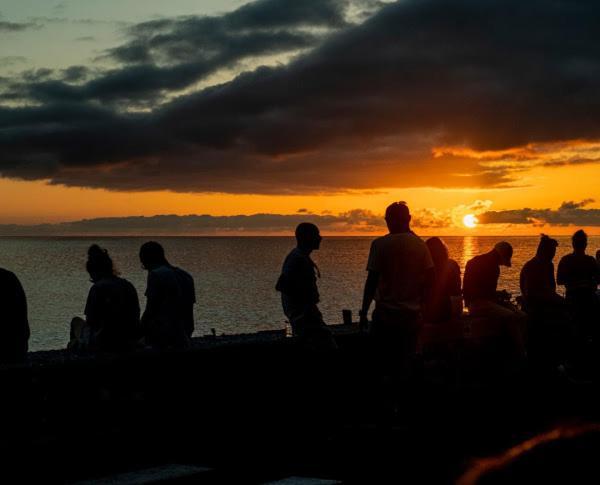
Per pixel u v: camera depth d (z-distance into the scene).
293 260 8.54
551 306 11.55
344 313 15.64
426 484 6.25
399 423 8.24
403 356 8.35
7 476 6.10
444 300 9.46
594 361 11.05
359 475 6.52
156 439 7.18
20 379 6.34
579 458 1.29
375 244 8.28
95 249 9.16
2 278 7.36
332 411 8.82
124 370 7.09
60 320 73.44
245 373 8.08
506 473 1.30
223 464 6.87
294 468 6.81
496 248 11.02
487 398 9.30
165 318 9.12
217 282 133.25
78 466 6.54
